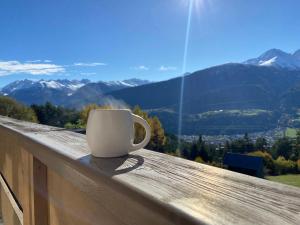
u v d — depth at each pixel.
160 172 0.73
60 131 1.56
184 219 0.49
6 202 2.29
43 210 1.37
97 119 0.89
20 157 1.81
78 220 0.99
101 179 0.74
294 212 0.49
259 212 0.49
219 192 0.58
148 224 0.59
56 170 1.10
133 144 0.94
